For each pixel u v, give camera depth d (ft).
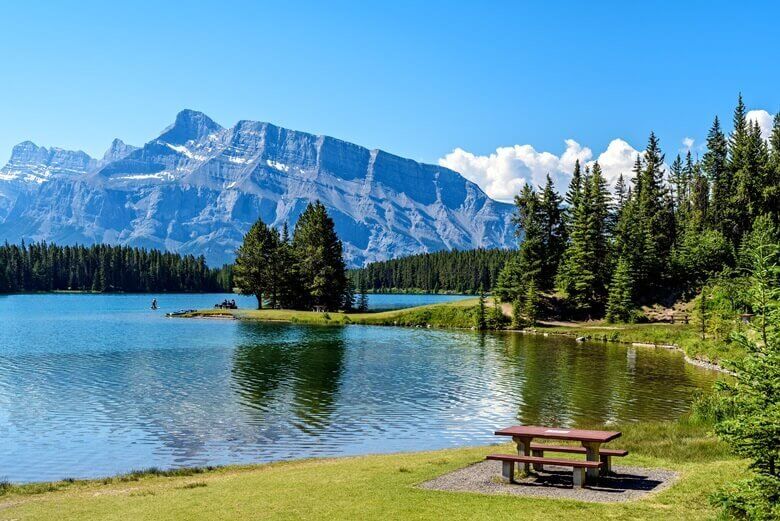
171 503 64.23
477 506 57.77
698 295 379.55
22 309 544.21
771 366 51.67
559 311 397.39
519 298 395.34
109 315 466.70
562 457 83.05
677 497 58.59
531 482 67.56
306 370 196.03
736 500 49.67
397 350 255.70
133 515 60.29
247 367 201.26
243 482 73.97
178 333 321.32
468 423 125.90
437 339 305.32
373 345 273.54
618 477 68.23
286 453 103.55
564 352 254.68
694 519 51.75
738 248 412.16
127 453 103.60
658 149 466.29
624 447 85.87
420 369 201.46
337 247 486.79
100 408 138.10
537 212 432.25
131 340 284.82
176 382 171.94
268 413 133.90
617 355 245.04
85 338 293.64
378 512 56.70
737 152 459.32
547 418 130.31
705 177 495.00
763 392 52.37
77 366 201.67
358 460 89.35
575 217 418.31
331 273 475.72
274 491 67.15
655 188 461.37
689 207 525.75
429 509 57.16
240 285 493.77
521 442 71.31
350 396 153.69
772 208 425.28
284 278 487.20
